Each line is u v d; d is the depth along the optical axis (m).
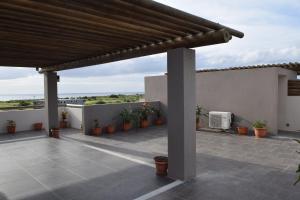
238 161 6.07
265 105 9.31
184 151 4.76
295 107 9.73
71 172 5.46
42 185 4.76
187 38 4.57
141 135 9.66
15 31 4.38
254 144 7.85
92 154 6.93
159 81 12.68
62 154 6.98
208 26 4.01
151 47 5.34
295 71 11.12
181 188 4.48
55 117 9.85
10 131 10.35
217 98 10.64
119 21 3.81
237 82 10.02
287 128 9.96
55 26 4.09
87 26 4.08
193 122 4.94
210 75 10.82
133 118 10.90
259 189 4.40
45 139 9.10
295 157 6.38
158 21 3.76
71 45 5.59
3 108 11.44
